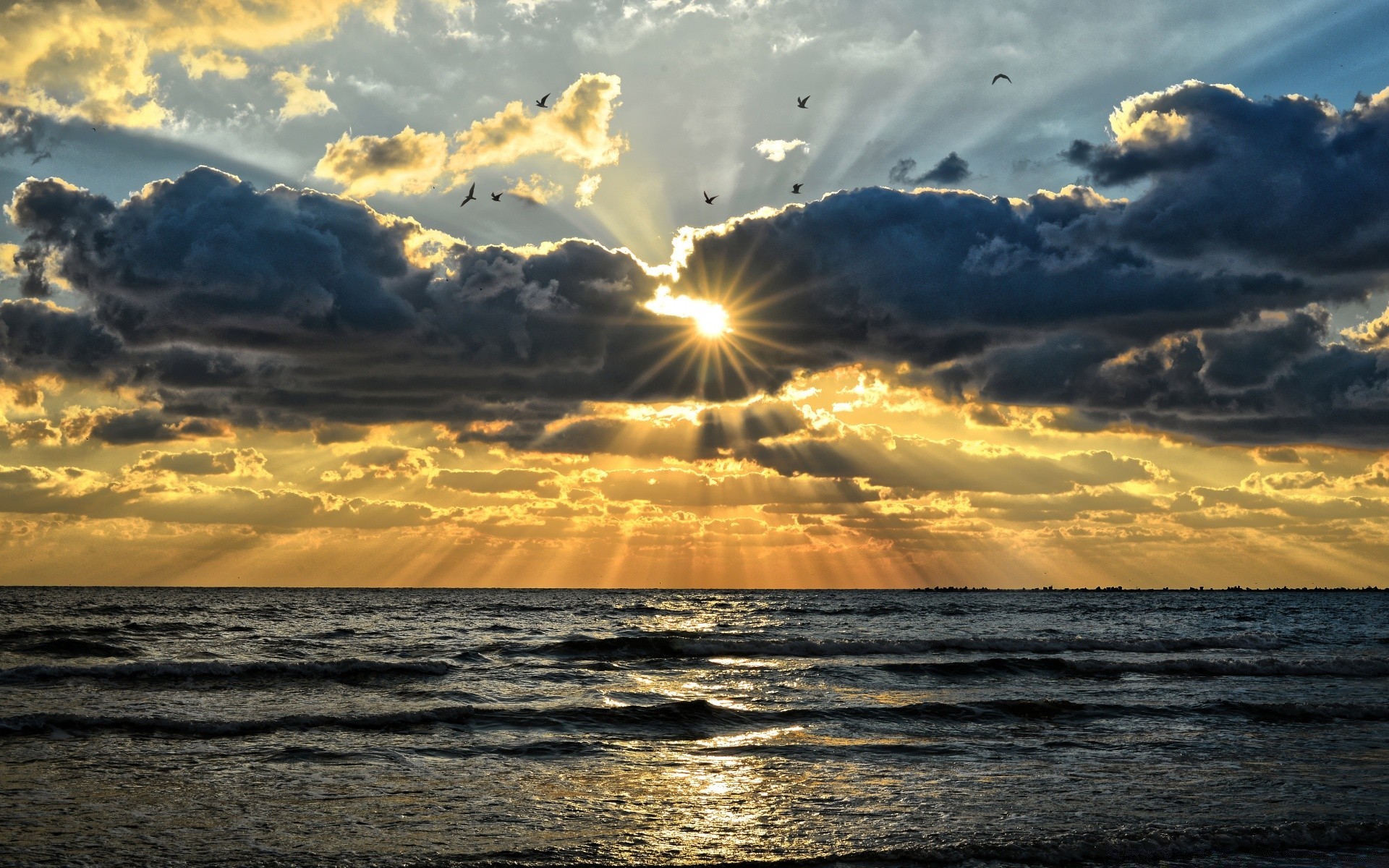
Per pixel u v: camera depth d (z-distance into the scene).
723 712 28.30
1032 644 53.50
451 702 30.92
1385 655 51.22
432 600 157.62
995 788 19.56
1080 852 15.31
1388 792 19.33
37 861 14.10
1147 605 148.88
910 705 29.44
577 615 98.38
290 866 14.21
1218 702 30.33
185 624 74.88
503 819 16.94
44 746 22.02
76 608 106.44
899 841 15.81
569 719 27.11
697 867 14.45
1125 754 23.02
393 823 16.53
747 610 117.69
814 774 20.83
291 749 22.62
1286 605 160.38
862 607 134.12
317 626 74.25
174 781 19.16
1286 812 17.75
